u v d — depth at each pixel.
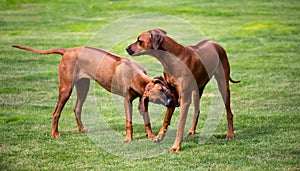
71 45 17.52
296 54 16.19
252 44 17.67
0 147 8.37
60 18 22.80
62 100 8.90
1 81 12.98
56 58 15.72
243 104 11.09
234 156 7.90
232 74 13.84
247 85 12.71
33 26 21.02
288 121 9.77
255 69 14.38
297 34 19.23
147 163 7.66
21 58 15.59
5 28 20.59
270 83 12.87
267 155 7.94
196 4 25.98
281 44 17.59
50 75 13.65
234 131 9.24
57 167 7.52
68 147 8.38
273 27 20.45
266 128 9.37
